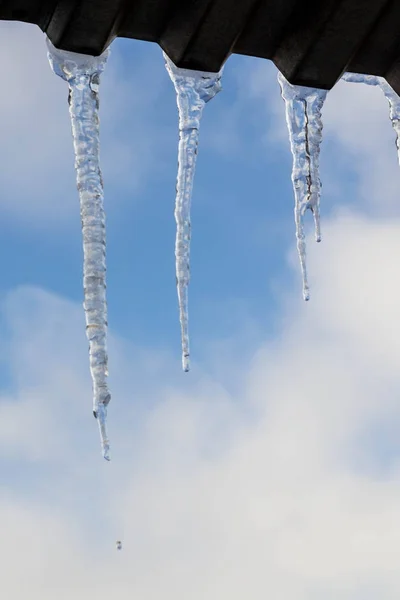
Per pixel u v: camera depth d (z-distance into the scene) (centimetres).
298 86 737
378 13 645
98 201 755
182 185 785
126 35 672
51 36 674
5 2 633
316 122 812
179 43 675
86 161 746
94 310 751
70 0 616
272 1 636
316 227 827
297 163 822
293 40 678
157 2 628
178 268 789
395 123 816
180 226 790
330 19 643
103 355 745
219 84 752
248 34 675
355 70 724
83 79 718
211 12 634
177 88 747
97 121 743
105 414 736
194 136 773
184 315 775
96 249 752
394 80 732
